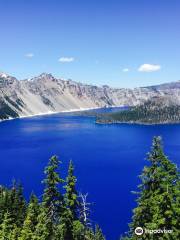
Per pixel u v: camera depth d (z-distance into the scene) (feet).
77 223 140.26
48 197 141.18
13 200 247.09
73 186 141.59
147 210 117.91
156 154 115.96
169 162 115.44
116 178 634.02
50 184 141.08
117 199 485.56
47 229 145.18
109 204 460.96
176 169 115.65
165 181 112.57
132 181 606.55
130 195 506.07
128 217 409.08
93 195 508.94
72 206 142.51
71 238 142.20
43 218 144.87
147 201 116.06
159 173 112.98
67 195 140.56
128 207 446.60
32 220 158.20
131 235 129.08
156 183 115.24
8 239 160.86
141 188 118.21
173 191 112.47
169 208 110.52
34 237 145.69
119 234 360.69
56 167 142.20
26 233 151.02
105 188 553.64
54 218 143.54
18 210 240.94
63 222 140.67
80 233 144.56
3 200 245.65
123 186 568.00
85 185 577.43
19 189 261.44
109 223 390.21
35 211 169.07
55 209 141.79
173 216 110.93
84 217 145.79
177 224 111.96
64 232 141.79
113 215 416.26
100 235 236.84
